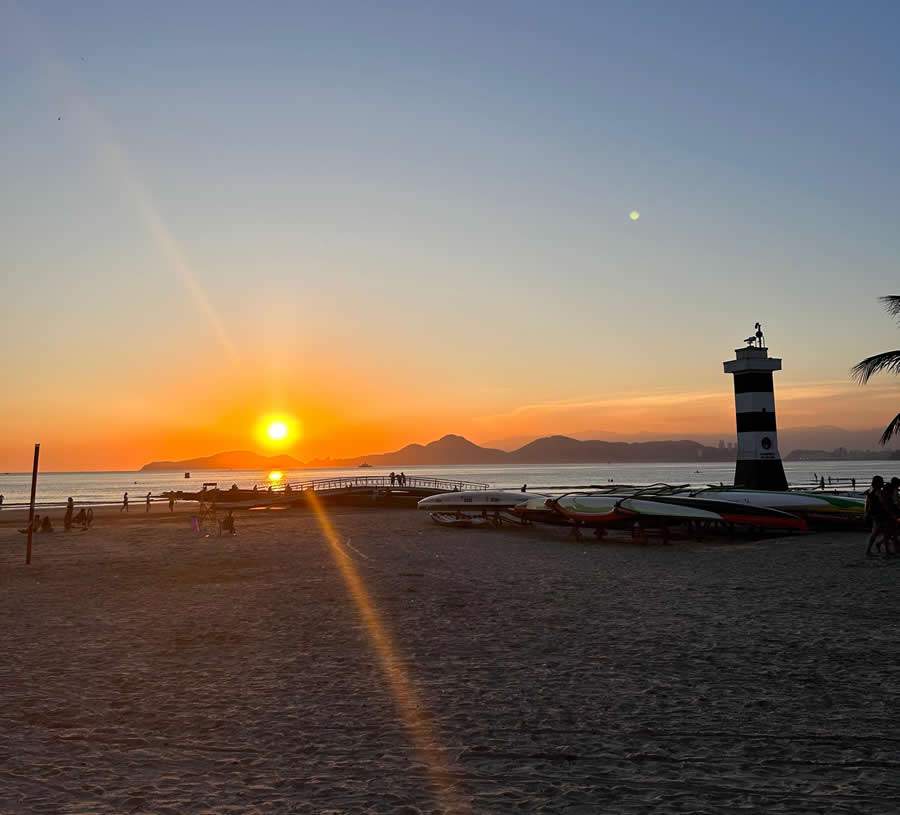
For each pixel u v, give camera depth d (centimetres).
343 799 600
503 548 2672
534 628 1270
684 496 3203
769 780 622
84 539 3259
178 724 799
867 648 1067
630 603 1488
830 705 820
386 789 619
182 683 962
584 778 636
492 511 3731
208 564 2278
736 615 1334
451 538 3100
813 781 618
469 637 1213
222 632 1281
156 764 684
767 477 3756
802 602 1436
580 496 3145
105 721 811
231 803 594
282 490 5678
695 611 1384
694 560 2205
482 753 702
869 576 1719
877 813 553
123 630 1308
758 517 2858
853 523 3061
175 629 1312
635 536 2867
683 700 854
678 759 676
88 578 2002
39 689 939
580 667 1012
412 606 1504
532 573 1972
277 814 573
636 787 614
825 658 1020
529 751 705
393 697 890
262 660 1082
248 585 1828
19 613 1486
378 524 3909
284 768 671
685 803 579
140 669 1037
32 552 2714
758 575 1827
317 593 1684
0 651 1155
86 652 1144
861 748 691
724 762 666
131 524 4266
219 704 870
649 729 759
